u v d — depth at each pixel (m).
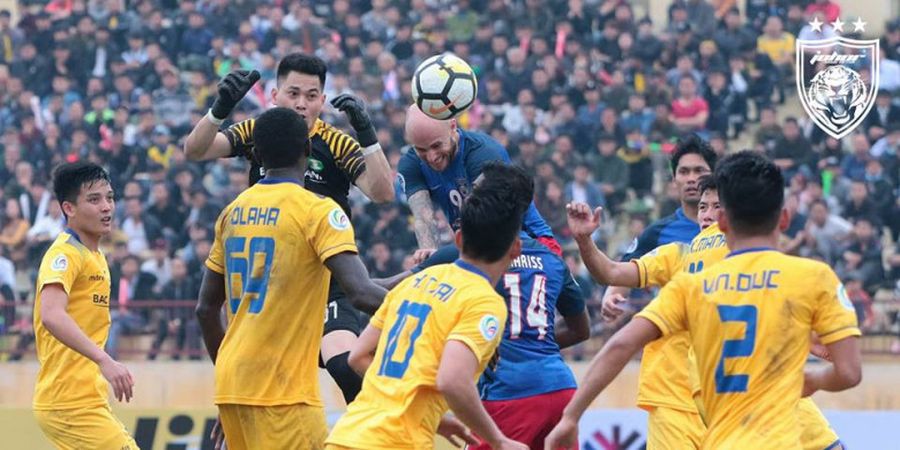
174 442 28.95
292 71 17.77
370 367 14.19
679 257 17.67
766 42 46.12
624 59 45.25
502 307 13.78
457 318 13.69
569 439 13.65
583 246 17.02
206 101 44.97
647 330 13.65
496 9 46.78
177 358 34.81
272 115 15.79
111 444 20.28
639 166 41.72
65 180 19.98
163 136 42.38
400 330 14.00
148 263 37.84
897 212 40.34
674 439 18.09
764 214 13.68
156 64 45.78
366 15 47.34
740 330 13.45
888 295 37.88
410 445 13.67
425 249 17.92
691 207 19.48
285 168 15.84
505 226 13.91
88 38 46.47
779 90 45.25
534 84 44.00
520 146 41.38
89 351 18.92
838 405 30.56
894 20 45.88
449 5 47.62
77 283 19.94
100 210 20.11
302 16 46.66
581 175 40.72
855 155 41.34
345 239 15.35
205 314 16.61
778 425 13.21
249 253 15.66
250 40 46.25
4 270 38.91
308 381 15.77
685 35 45.62
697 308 13.65
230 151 18.02
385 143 41.84
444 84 17.81
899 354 34.09
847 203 40.09
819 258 38.16
